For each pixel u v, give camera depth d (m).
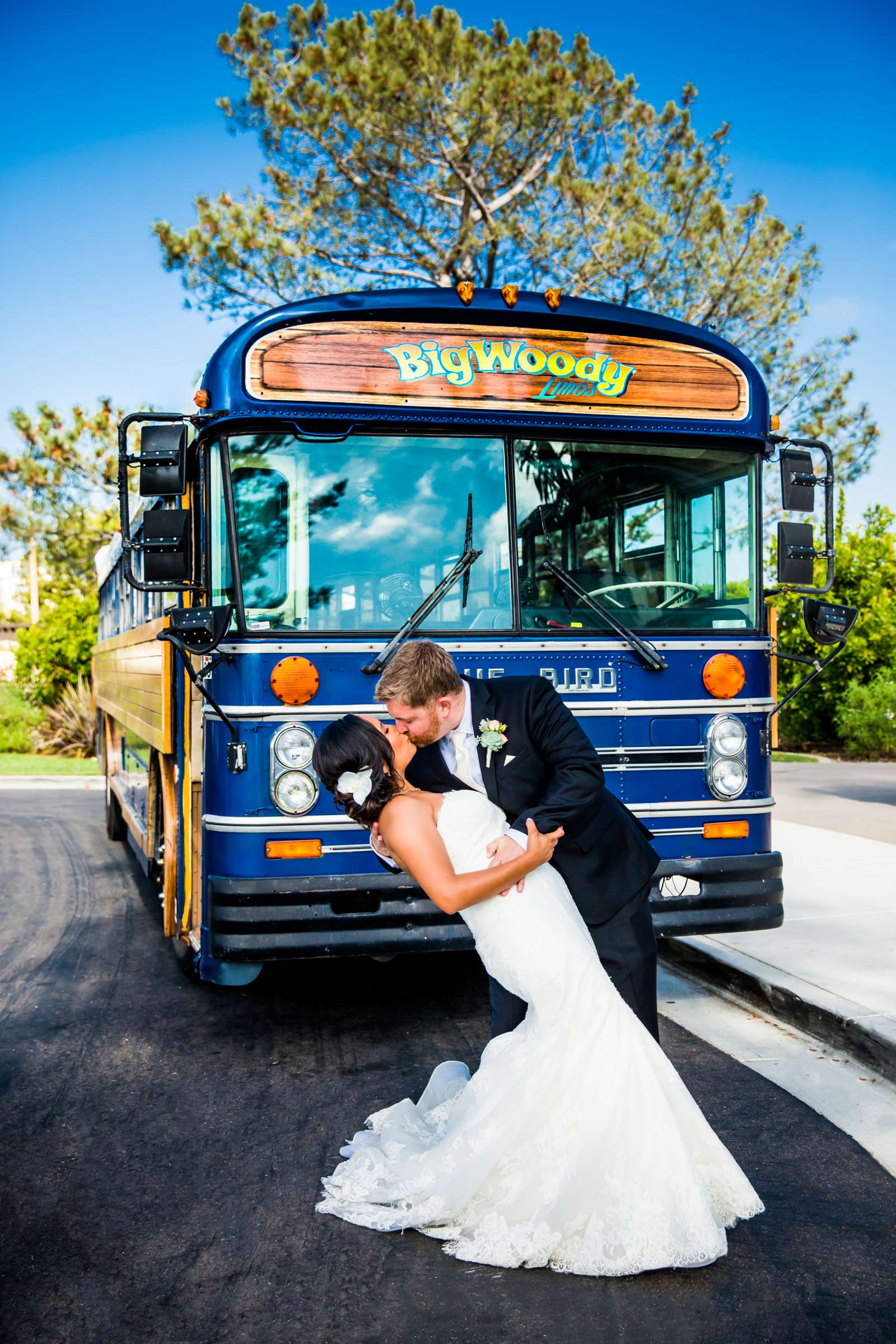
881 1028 4.76
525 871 3.29
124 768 9.73
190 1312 3.03
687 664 5.21
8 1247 3.39
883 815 11.32
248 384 4.84
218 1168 3.91
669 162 17.42
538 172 17.45
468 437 5.09
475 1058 4.98
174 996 6.08
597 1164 3.19
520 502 5.12
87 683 22.70
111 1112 4.45
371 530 4.98
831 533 5.35
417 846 3.26
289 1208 3.61
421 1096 4.50
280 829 4.77
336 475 4.96
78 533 21.78
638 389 5.27
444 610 4.99
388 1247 3.35
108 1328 2.96
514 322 5.11
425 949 4.81
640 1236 3.13
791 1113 4.27
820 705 19.31
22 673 23.45
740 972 5.74
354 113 16.06
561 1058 3.25
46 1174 3.89
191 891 5.50
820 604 5.25
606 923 3.63
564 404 5.17
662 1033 5.25
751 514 5.50
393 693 3.39
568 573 5.17
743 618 5.45
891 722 17.47
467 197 17.08
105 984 6.34
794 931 6.53
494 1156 3.27
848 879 8.04
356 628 4.94
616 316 5.21
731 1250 3.28
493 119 16.30
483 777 3.58
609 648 5.11
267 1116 4.37
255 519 4.87
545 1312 2.98
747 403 5.45
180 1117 4.38
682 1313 2.96
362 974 6.45
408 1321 2.96
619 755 5.09
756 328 18.05
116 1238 3.43
